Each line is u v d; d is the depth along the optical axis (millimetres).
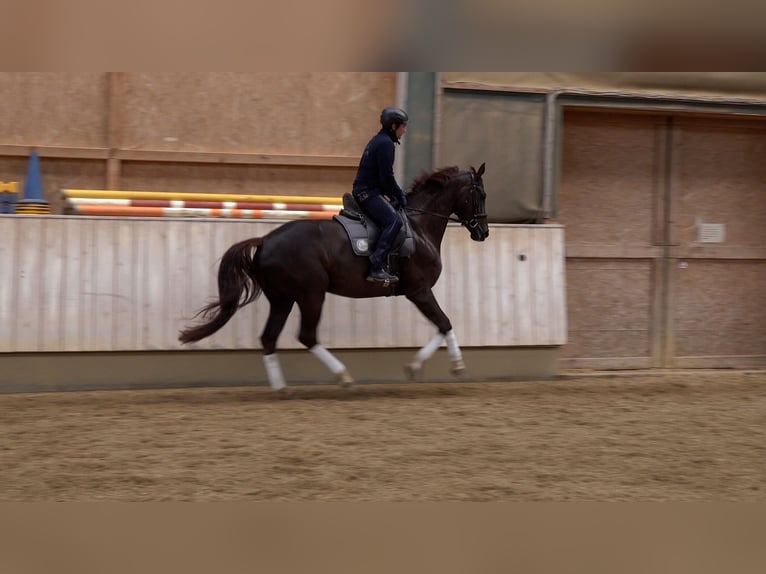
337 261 11102
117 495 7191
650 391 12664
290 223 11180
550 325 13344
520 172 13617
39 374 11734
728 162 15141
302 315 11180
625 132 14703
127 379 12031
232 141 13320
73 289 11766
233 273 10781
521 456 8641
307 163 13383
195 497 7148
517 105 13578
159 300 12055
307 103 13516
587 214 14617
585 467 8273
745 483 7828
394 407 11016
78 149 12758
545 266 13406
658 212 14914
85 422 9898
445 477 7840
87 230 11875
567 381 13492
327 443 9023
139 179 13117
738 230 15180
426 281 11664
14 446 8773
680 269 15070
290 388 12359
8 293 11547
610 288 14789
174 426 9742
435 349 11664
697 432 9883
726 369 15156
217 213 12531
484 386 12781
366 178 11156
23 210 12078
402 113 11164
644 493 7461
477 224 12078
